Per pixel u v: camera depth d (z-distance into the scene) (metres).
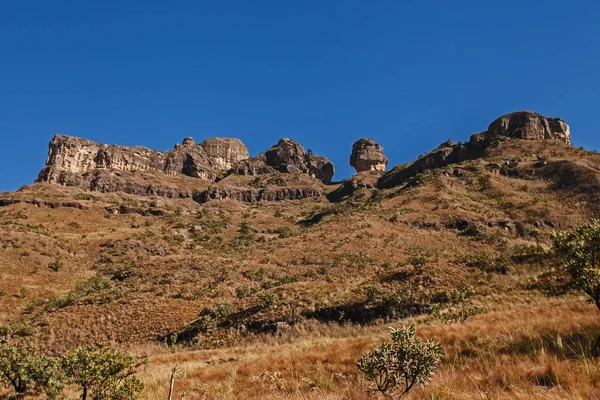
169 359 23.38
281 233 117.69
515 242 73.69
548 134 156.62
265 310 37.56
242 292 49.56
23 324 45.34
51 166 176.12
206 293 51.47
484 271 35.00
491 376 6.55
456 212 91.88
